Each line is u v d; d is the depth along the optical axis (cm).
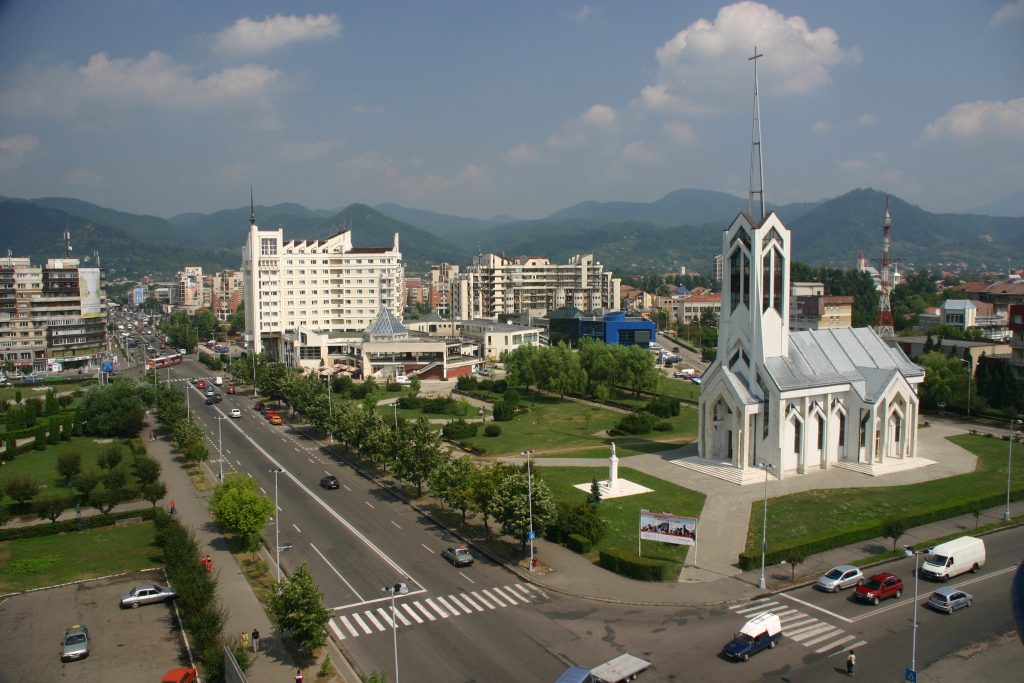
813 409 11494
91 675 6025
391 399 19375
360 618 6888
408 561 8281
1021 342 18175
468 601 7225
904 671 5866
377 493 10969
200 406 19000
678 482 11081
